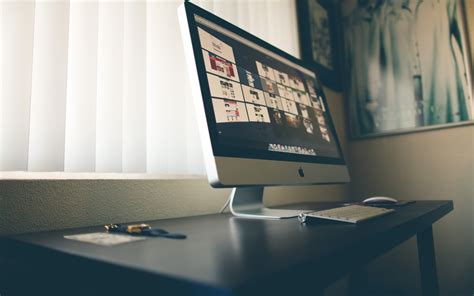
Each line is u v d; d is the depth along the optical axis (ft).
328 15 6.60
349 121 6.53
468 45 5.38
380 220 2.05
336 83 6.44
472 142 5.27
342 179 3.50
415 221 2.16
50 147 2.36
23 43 2.27
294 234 1.63
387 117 6.08
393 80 6.05
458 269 5.25
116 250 1.32
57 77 2.42
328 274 1.16
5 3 2.24
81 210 2.43
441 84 5.56
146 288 0.97
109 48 2.80
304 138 3.17
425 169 5.68
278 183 2.59
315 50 5.92
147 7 3.19
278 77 3.14
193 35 2.32
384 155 6.13
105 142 2.71
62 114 2.42
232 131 2.35
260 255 1.17
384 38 6.20
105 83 2.75
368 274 5.86
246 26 4.30
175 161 3.21
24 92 2.25
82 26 2.63
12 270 1.71
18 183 2.14
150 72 3.14
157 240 1.55
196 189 3.34
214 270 0.97
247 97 2.63
